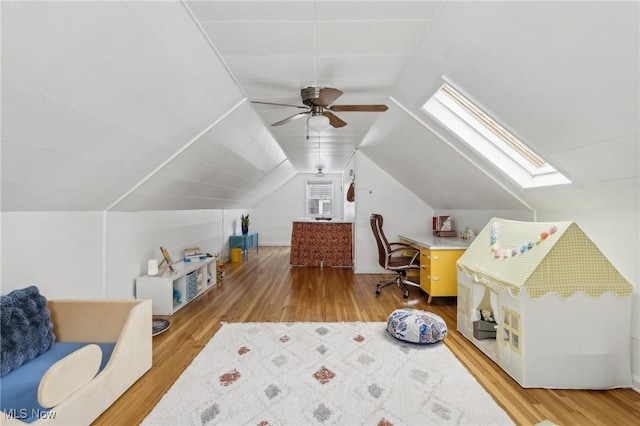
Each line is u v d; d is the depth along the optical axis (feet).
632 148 5.12
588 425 5.15
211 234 18.30
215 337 8.58
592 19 3.84
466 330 8.64
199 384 6.28
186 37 5.64
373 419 5.29
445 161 11.09
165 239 12.81
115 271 9.64
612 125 5.03
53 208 7.35
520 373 6.32
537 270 6.32
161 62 5.71
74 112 5.29
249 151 13.84
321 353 7.67
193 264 12.80
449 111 8.83
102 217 9.10
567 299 6.23
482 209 12.99
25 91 4.36
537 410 5.54
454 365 7.11
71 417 4.70
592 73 4.49
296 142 15.28
